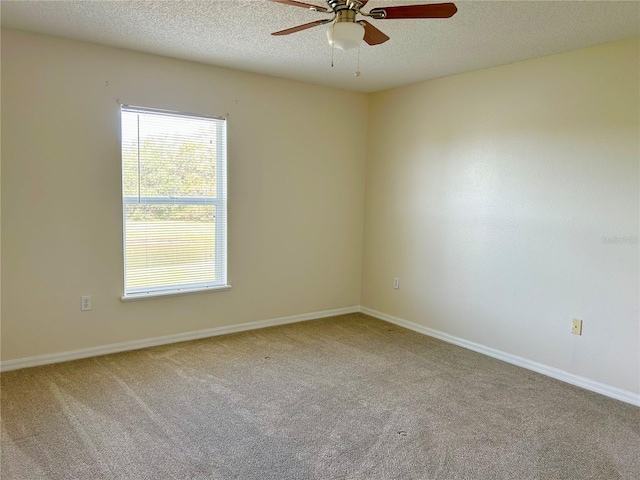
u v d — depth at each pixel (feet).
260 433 7.68
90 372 10.03
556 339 10.53
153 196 11.55
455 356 11.81
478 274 12.17
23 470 6.50
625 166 9.22
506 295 11.52
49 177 10.10
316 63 11.59
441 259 13.17
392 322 14.88
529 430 8.04
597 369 9.83
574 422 8.38
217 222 12.70
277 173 13.61
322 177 14.64
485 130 11.80
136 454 6.97
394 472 6.70
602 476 6.75
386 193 14.93
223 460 6.88
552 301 10.57
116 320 11.28
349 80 13.44
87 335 10.93
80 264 10.66
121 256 11.18
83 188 10.52
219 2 7.85
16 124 9.63
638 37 8.93
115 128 10.78
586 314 9.97
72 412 8.21
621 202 9.32
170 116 11.56
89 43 10.23
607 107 9.43
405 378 10.22
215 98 12.15
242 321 13.46
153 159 11.44
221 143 12.49
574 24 8.45
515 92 11.08
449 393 9.50
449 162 12.77
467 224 12.38
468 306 12.48
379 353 11.85
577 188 10.00
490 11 7.93
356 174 15.49
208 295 12.70
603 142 9.53
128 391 9.14
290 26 8.96
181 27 9.11
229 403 8.75
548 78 10.41
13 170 9.68
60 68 9.98
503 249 11.54
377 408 8.71
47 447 7.09
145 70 11.02
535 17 8.16
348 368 10.73
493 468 6.88
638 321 9.18
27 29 9.40
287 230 14.07
